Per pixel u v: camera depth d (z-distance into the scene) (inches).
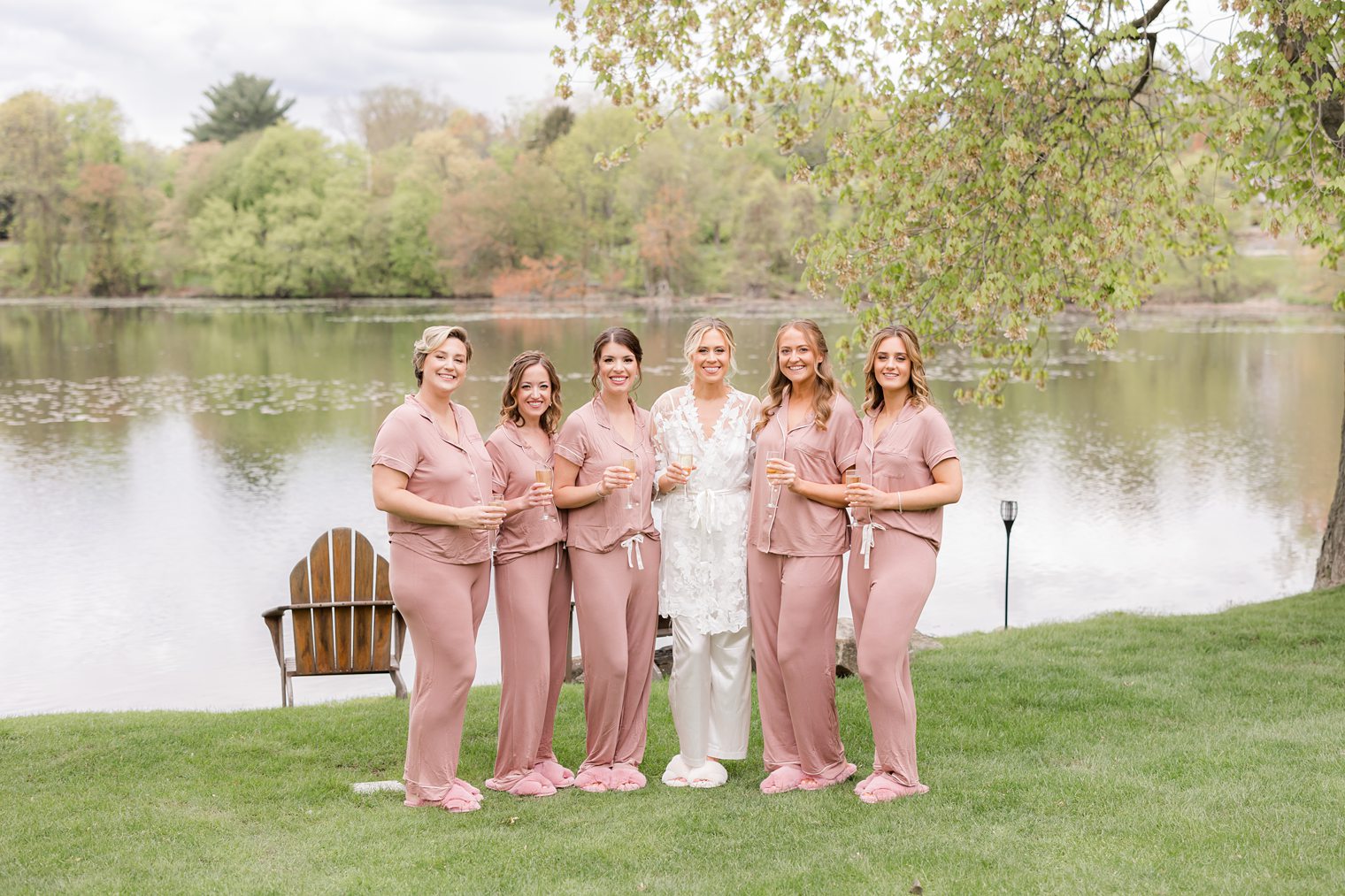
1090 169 327.6
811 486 192.2
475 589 192.9
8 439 888.9
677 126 2822.3
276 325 2130.9
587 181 2869.1
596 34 333.7
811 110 354.0
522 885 157.8
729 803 189.9
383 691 368.8
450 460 187.8
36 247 3029.0
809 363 195.3
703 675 203.5
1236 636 298.7
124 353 1595.7
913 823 175.6
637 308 2568.9
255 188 3149.6
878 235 341.7
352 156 3292.3
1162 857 159.0
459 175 3090.6
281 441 879.7
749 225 2691.9
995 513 641.0
